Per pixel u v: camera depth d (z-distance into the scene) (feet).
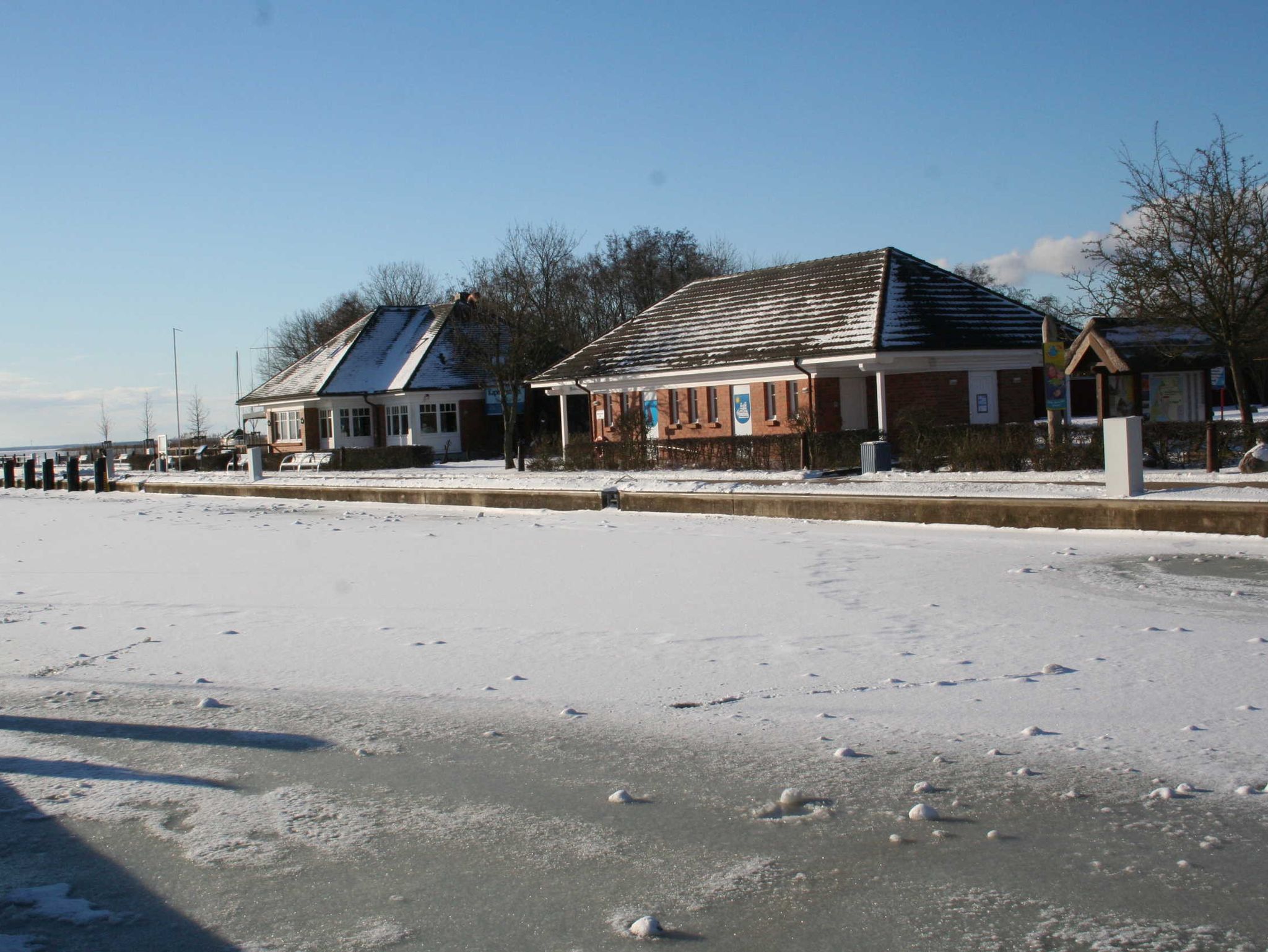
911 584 44.96
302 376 212.64
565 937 16.07
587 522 77.56
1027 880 17.48
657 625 38.40
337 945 15.99
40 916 17.17
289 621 42.09
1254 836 18.79
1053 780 21.81
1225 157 87.40
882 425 111.45
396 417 194.59
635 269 286.05
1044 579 44.88
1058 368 82.99
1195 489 62.18
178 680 32.99
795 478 90.33
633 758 24.23
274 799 22.26
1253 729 24.26
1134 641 33.09
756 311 133.59
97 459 154.81
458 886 17.94
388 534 74.28
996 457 84.79
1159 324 91.25
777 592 44.29
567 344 207.31
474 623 40.22
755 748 24.56
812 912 16.62
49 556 67.87
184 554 66.49
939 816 20.20
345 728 27.30
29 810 21.93
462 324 193.06
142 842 20.17
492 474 125.70
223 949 15.98
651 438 134.92
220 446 241.55
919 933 15.85
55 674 34.37
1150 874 17.52
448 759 24.59
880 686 29.22
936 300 118.93
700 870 18.30
